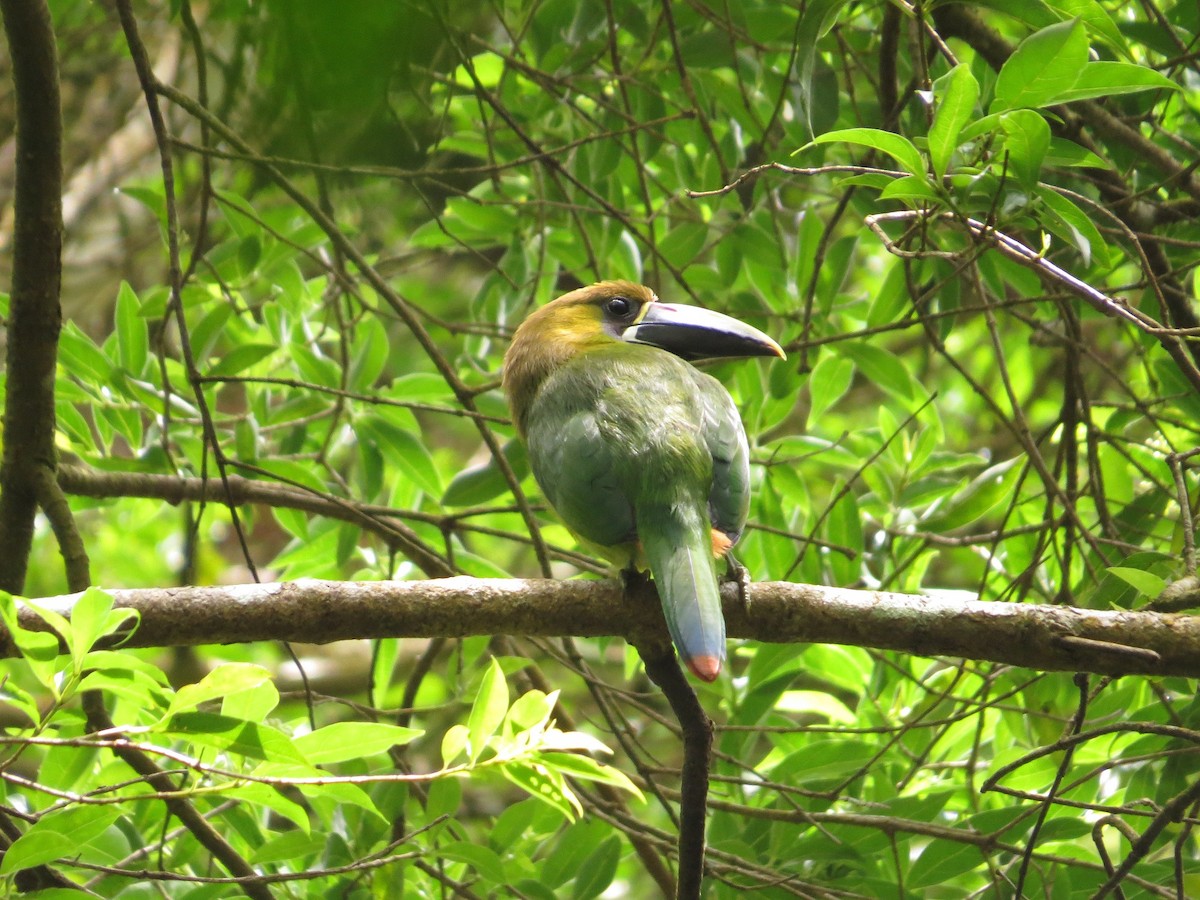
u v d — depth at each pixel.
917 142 6.92
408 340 17.38
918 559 10.61
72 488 9.72
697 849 6.89
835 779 9.06
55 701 5.35
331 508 10.16
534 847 9.48
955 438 16.09
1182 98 10.19
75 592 7.85
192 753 7.62
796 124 9.76
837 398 11.01
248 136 4.82
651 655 7.06
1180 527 8.51
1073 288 6.50
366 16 3.17
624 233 11.41
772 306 11.04
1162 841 8.59
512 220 11.20
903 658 10.20
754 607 6.87
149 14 10.91
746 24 9.90
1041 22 6.90
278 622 6.53
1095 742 9.35
